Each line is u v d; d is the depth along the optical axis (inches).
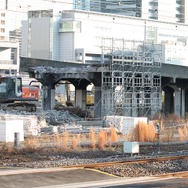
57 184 1111.0
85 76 3393.2
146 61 3459.6
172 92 4419.3
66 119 3043.8
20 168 1321.4
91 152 1777.8
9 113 2859.3
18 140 1863.9
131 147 1729.8
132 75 3368.6
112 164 1416.1
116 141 2135.8
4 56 7268.7
